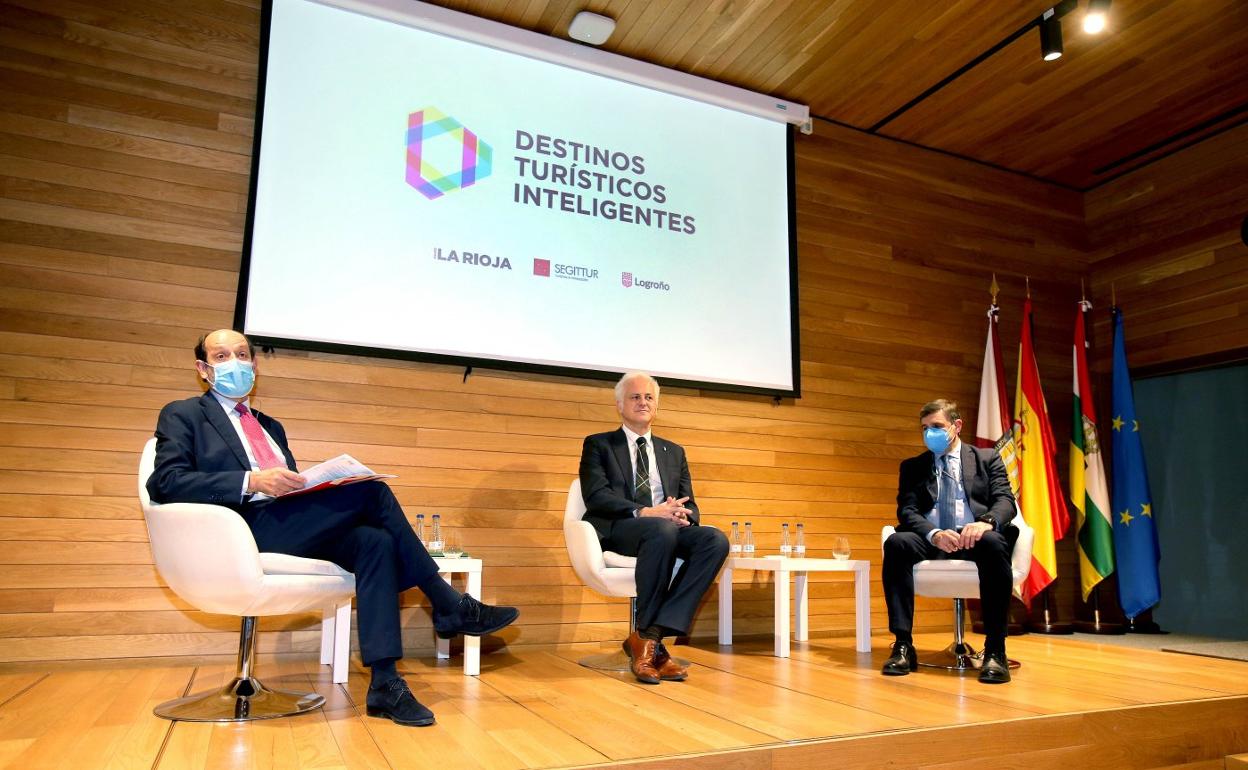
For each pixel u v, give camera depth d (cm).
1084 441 480
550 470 371
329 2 356
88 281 311
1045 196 529
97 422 306
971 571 297
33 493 295
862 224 468
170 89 332
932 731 205
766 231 437
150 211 323
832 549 430
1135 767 232
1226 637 464
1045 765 217
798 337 434
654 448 332
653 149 417
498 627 236
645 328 399
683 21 383
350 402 341
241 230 335
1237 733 253
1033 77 422
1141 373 504
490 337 365
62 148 314
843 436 443
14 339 299
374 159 356
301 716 212
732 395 419
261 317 327
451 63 378
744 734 197
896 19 379
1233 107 448
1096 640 425
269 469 208
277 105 343
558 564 366
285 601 207
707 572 280
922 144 492
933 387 472
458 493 353
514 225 379
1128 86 429
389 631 212
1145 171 510
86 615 297
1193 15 372
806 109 450
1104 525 465
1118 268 520
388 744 184
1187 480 498
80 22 322
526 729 200
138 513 307
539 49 390
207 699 223
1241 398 475
